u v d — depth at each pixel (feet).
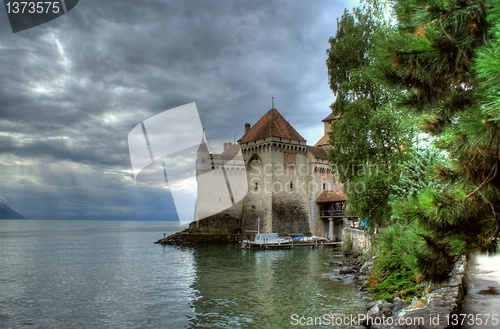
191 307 74.13
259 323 61.31
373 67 19.57
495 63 12.14
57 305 78.84
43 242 275.80
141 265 141.08
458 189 18.34
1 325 65.36
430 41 16.40
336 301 71.61
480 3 15.26
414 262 19.98
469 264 51.57
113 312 72.59
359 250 134.10
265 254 171.73
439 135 21.25
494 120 14.05
